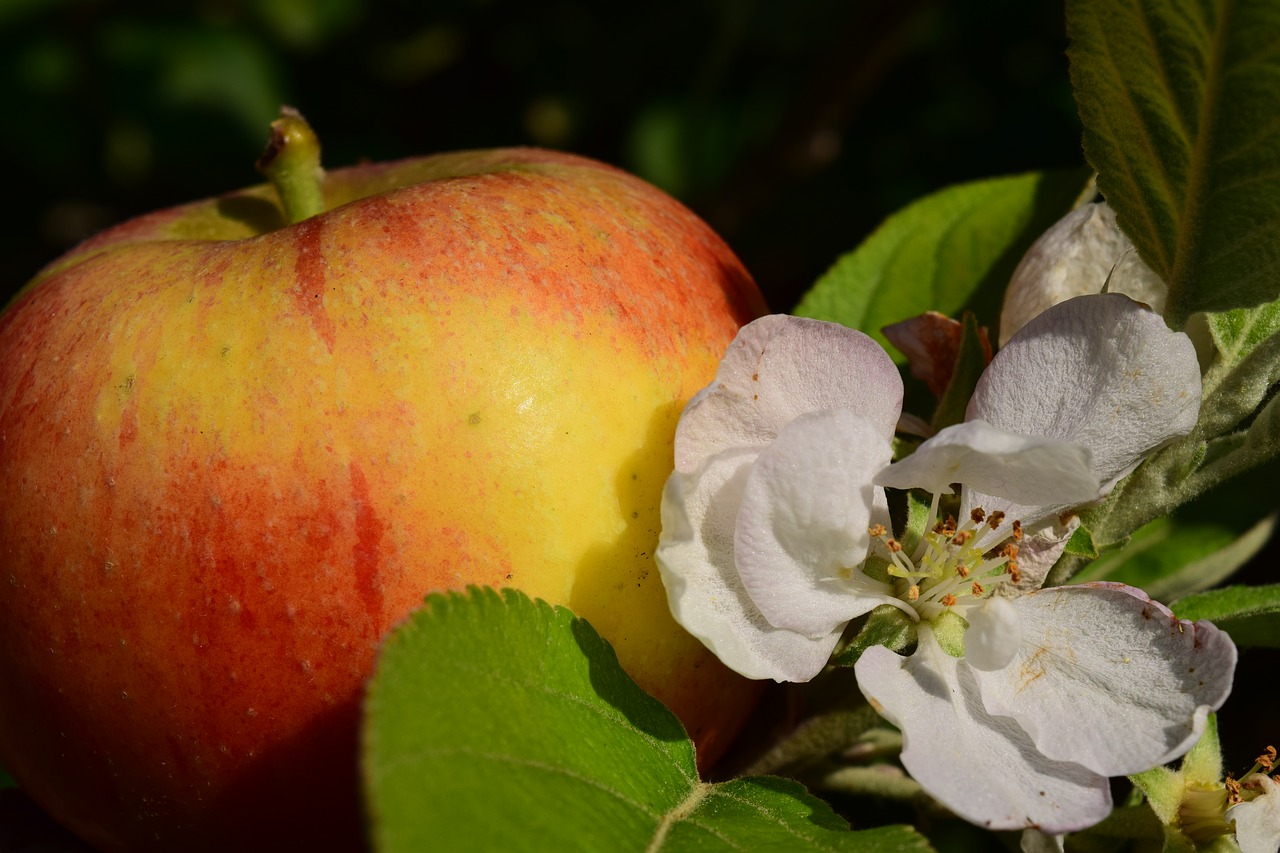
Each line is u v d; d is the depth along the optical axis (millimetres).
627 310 202
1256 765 204
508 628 184
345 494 189
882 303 255
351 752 193
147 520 191
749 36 428
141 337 196
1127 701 188
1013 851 210
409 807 162
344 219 203
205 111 456
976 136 396
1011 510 200
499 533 191
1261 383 201
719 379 191
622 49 446
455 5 460
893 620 197
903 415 209
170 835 205
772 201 404
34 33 461
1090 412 194
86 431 194
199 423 191
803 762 221
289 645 190
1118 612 193
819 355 193
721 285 218
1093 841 206
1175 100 189
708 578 190
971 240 256
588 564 194
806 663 192
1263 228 193
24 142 454
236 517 189
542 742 179
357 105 470
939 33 401
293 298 194
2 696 208
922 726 188
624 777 185
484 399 192
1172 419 193
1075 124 388
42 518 195
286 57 471
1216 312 198
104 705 196
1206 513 255
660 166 429
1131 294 207
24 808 232
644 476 197
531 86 456
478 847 164
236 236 236
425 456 190
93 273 210
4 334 212
